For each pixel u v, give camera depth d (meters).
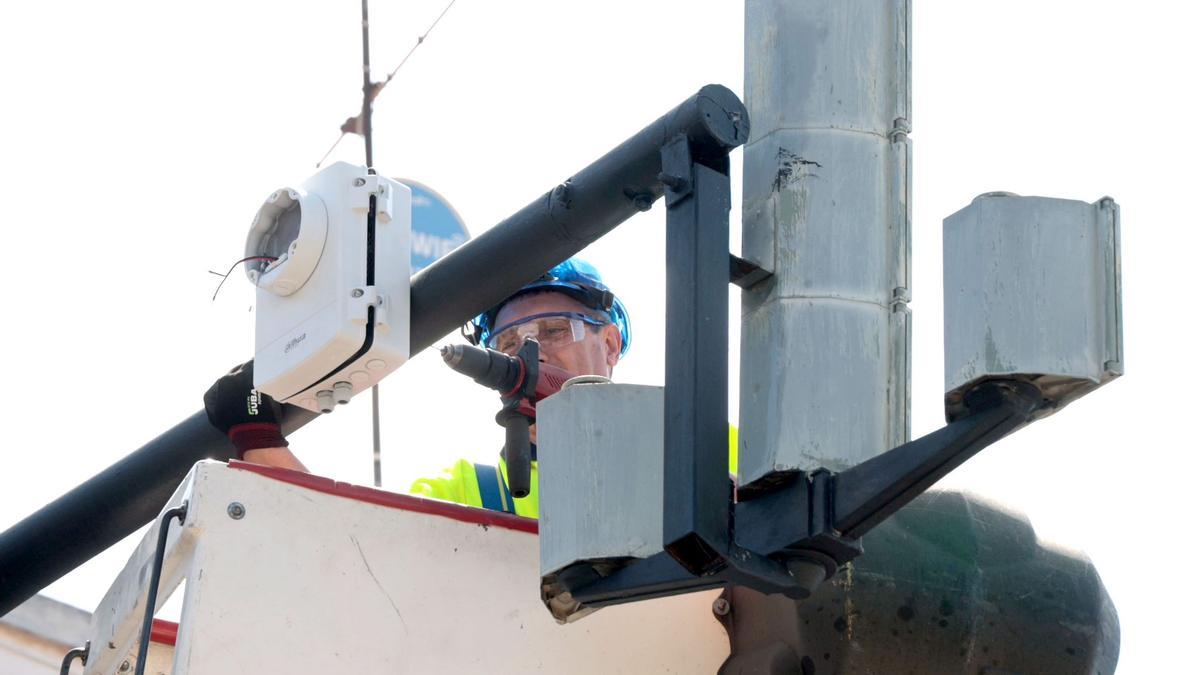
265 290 6.02
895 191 5.17
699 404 4.66
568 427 4.98
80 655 6.61
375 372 5.86
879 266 5.09
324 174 6.00
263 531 5.55
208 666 5.34
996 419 4.56
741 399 5.04
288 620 5.48
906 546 5.82
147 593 5.87
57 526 6.64
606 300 7.07
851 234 5.08
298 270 5.89
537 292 7.04
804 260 5.04
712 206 4.88
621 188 5.25
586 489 4.91
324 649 5.49
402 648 5.59
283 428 6.45
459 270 5.75
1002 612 5.82
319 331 5.81
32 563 6.69
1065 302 4.51
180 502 5.68
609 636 5.88
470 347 5.73
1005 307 4.50
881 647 5.75
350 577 5.60
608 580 4.93
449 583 5.71
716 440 4.66
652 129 5.11
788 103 5.20
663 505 4.68
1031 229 4.54
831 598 5.74
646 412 4.95
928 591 5.77
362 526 5.67
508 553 5.83
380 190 5.93
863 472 4.75
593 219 5.39
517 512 7.01
